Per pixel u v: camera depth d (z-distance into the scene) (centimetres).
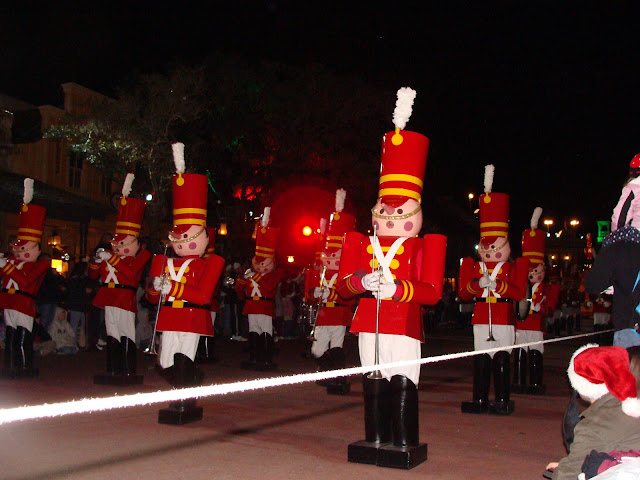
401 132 631
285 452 623
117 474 539
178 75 2134
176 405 738
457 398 984
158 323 751
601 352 312
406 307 601
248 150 2438
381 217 629
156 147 2145
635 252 411
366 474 557
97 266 1063
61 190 2100
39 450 606
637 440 302
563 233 4922
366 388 600
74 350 1384
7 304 1030
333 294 1043
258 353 1260
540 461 617
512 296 873
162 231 2692
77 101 2570
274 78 2452
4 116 2156
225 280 1869
